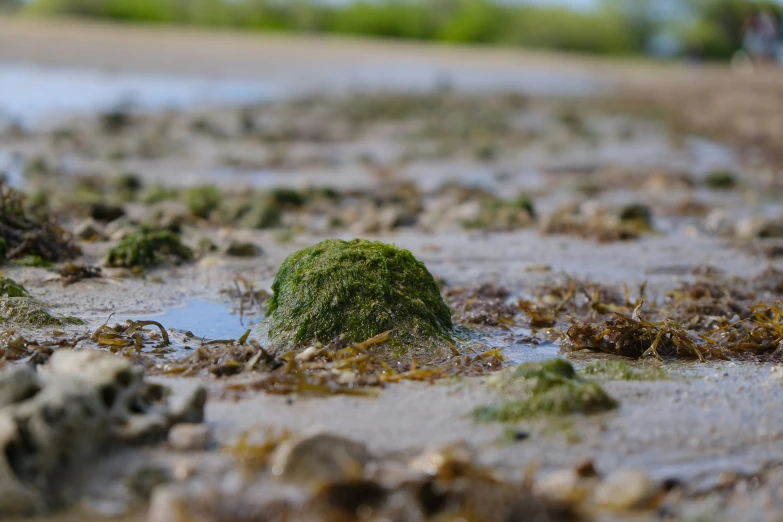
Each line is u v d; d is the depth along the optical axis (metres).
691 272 1.48
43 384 0.89
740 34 11.69
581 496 0.83
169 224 1.58
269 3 10.53
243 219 1.68
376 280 1.12
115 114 3.32
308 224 1.71
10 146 2.64
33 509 0.81
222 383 1.01
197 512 0.81
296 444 0.86
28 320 1.15
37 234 1.39
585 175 2.62
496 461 0.89
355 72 6.16
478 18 10.80
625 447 0.92
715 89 5.98
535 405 0.96
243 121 3.39
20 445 0.83
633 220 1.80
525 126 3.88
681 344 1.13
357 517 0.81
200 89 4.62
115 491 0.84
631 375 1.05
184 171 2.39
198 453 0.88
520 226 1.74
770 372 1.08
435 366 1.06
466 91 5.38
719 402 1.00
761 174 2.68
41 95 3.98
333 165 2.62
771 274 1.45
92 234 1.50
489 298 1.31
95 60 5.49
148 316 1.21
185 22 10.05
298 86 5.09
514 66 7.60
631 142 3.46
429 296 1.15
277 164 2.58
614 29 11.23
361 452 0.87
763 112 4.57
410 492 0.82
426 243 1.60
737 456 0.91
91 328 1.16
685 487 0.87
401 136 3.39
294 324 1.11
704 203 2.14
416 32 10.68
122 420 0.89
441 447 0.88
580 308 1.29
